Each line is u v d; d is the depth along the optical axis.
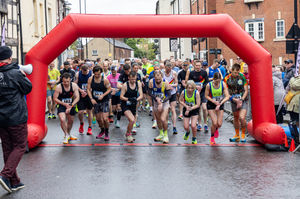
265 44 30.19
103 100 10.30
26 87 6.05
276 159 8.09
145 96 18.02
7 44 20.98
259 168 7.34
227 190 6.00
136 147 9.43
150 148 9.30
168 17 9.45
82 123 11.55
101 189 6.08
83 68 11.22
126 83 9.86
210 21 9.47
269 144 8.95
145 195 5.78
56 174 6.98
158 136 10.25
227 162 7.83
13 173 5.93
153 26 9.40
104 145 9.69
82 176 6.84
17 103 5.96
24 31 24.50
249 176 6.78
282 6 29.50
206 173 7.00
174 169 7.30
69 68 14.89
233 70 9.77
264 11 30.08
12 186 6.07
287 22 29.45
